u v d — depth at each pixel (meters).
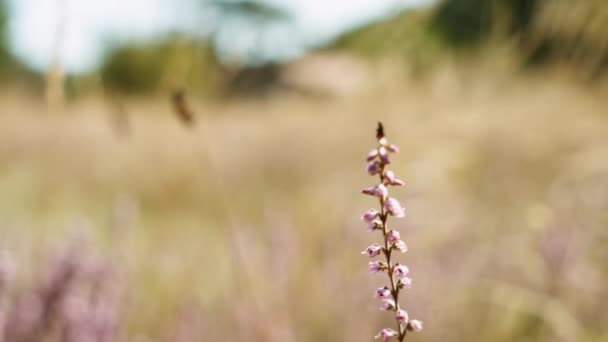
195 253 3.98
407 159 5.24
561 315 2.87
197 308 2.86
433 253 3.52
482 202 4.31
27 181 7.33
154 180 6.78
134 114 9.42
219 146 6.07
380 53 3.14
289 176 7.59
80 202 6.81
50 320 2.26
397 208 0.93
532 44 3.84
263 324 2.61
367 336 2.89
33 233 3.79
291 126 10.67
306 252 3.60
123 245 2.77
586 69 4.03
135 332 2.80
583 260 3.20
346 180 6.02
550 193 4.15
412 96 4.83
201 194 6.04
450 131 5.26
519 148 5.21
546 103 5.77
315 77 14.89
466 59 4.09
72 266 2.34
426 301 2.98
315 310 3.08
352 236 3.70
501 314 3.05
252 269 2.96
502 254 3.33
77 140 8.73
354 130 7.55
